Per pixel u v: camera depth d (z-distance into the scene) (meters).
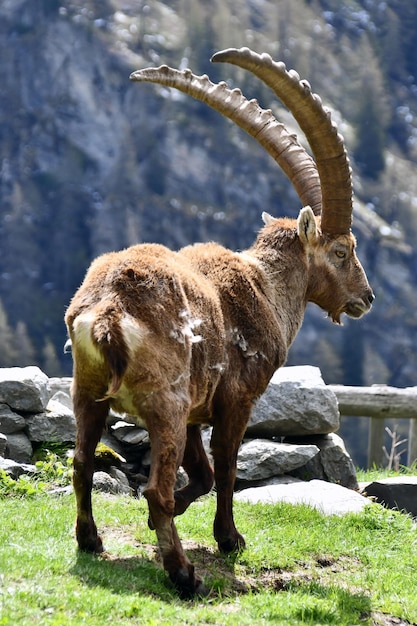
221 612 17.94
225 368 20.53
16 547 19.22
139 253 19.34
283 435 30.45
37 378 28.22
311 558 22.61
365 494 28.59
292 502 26.36
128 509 23.75
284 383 30.05
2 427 27.42
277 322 21.95
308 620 18.55
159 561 20.16
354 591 21.14
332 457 29.92
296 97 22.39
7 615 16.02
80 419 18.67
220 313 20.39
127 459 29.30
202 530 22.94
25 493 23.88
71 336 18.62
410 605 20.62
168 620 16.98
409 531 25.41
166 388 18.03
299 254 22.94
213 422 20.91
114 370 17.36
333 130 22.62
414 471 34.88
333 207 23.27
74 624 16.03
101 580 18.23
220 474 21.08
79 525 19.36
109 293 18.19
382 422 39.31
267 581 20.73
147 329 17.97
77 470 18.80
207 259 21.39
